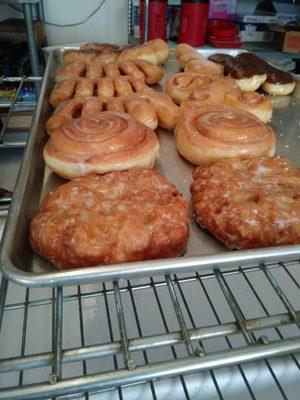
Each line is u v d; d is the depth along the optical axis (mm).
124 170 269
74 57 499
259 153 294
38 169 294
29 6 562
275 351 140
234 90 388
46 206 226
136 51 495
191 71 454
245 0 773
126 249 198
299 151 345
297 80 484
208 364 135
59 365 137
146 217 216
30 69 676
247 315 250
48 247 202
